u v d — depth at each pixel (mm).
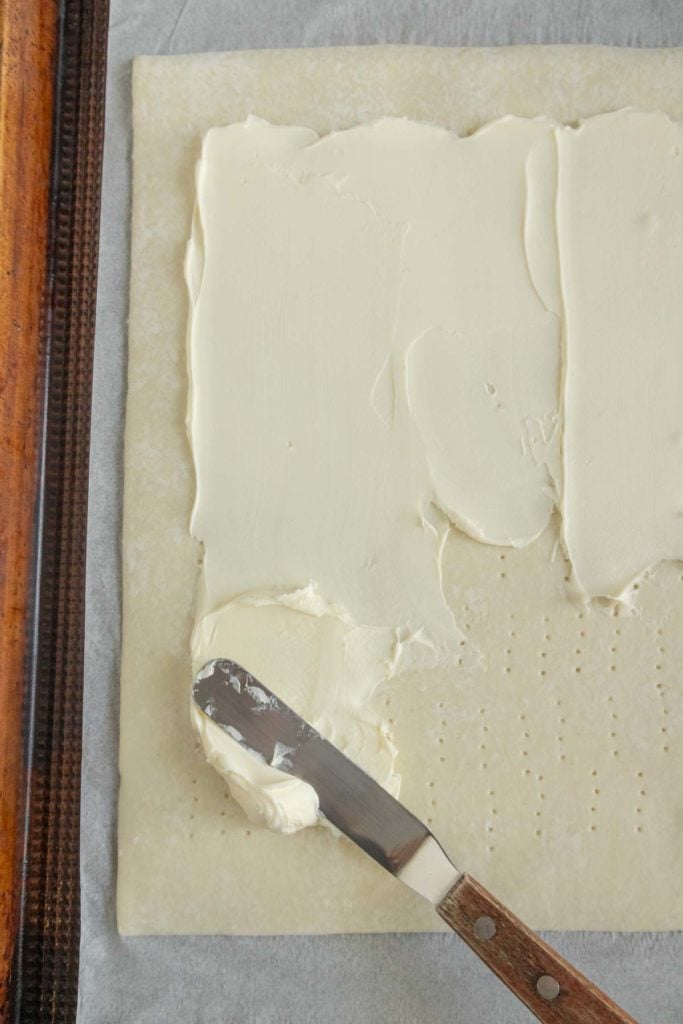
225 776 569
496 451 590
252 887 579
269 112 610
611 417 588
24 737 589
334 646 583
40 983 579
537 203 597
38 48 605
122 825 583
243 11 618
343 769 567
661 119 597
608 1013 525
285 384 596
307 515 591
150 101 613
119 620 593
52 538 600
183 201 609
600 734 581
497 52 607
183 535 594
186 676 588
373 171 601
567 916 572
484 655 584
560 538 587
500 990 573
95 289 610
